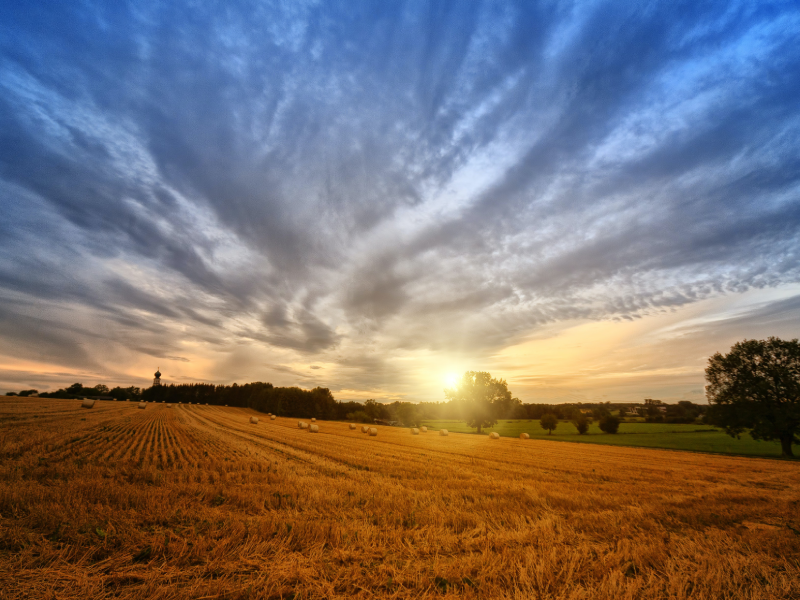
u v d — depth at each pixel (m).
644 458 28.12
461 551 6.42
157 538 5.97
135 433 27.39
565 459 25.23
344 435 42.53
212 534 6.40
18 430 22.47
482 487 12.62
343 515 8.22
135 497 8.33
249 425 50.28
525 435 52.16
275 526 6.94
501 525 8.14
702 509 10.39
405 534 7.11
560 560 5.84
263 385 144.12
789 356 36.81
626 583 5.07
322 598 4.51
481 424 73.06
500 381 74.81
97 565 5.06
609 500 11.03
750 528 8.82
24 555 5.13
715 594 4.84
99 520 6.67
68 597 4.23
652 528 8.24
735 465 25.03
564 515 9.24
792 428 35.62
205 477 12.12
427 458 22.12
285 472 14.17
